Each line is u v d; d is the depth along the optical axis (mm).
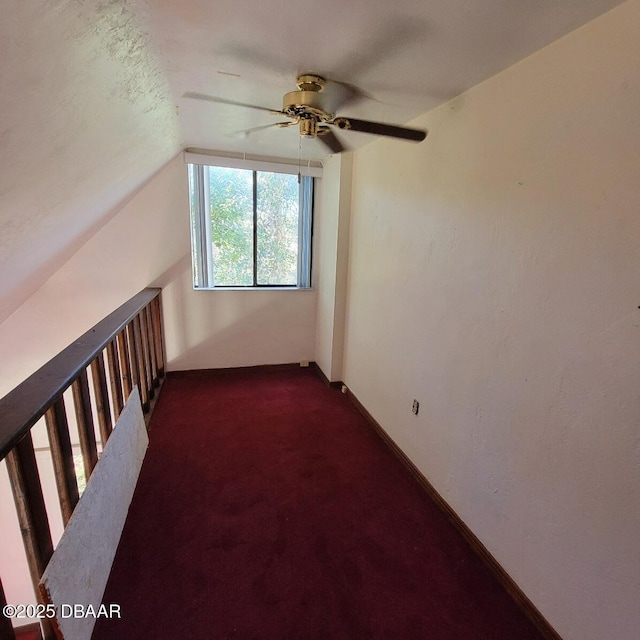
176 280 3367
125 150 1873
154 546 1687
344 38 1251
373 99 1800
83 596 1266
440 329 1948
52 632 1160
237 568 1595
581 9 1048
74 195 1712
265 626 1374
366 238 2807
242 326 3674
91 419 1581
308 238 3662
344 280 3240
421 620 1414
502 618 1432
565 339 1255
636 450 1058
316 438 2631
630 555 1084
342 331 3363
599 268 1134
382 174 2512
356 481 2186
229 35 1244
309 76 1541
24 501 1056
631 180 1034
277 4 1063
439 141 1882
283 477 2195
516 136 1411
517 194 1423
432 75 1509
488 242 1587
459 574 1608
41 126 1031
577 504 1236
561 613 1309
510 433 1511
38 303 3055
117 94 1334
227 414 2926
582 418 1209
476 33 1192
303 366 3949
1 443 873
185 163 3098
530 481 1422
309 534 1786
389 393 2537
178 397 3193
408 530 1838
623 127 1045
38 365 3139
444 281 1899
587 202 1159
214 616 1400
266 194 3539
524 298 1414
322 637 1345
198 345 3588
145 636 1327
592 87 1120
